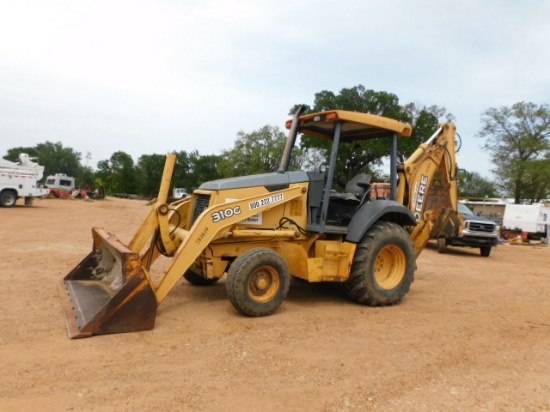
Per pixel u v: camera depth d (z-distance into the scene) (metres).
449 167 8.34
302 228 6.28
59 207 27.34
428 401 3.46
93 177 93.81
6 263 8.18
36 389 3.33
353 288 6.22
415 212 7.62
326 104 37.38
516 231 23.16
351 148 7.62
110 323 4.57
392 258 6.59
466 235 13.71
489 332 5.32
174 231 6.16
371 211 6.24
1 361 3.80
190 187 89.50
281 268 5.54
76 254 9.51
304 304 6.24
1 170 23.69
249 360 4.08
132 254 4.72
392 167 6.85
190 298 6.22
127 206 35.62
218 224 5.43
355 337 4.88
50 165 120.06
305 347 4.49
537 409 3.41
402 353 4.47
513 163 38.28
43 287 6.39
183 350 4.25
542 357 4.55
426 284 8.27
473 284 8.48
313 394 3.48
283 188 6.15
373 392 3.57
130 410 3.10
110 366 3.79
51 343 4.25
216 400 3.30
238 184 5.91
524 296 7.57
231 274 5.30
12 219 17.30
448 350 4.62
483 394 3.63
